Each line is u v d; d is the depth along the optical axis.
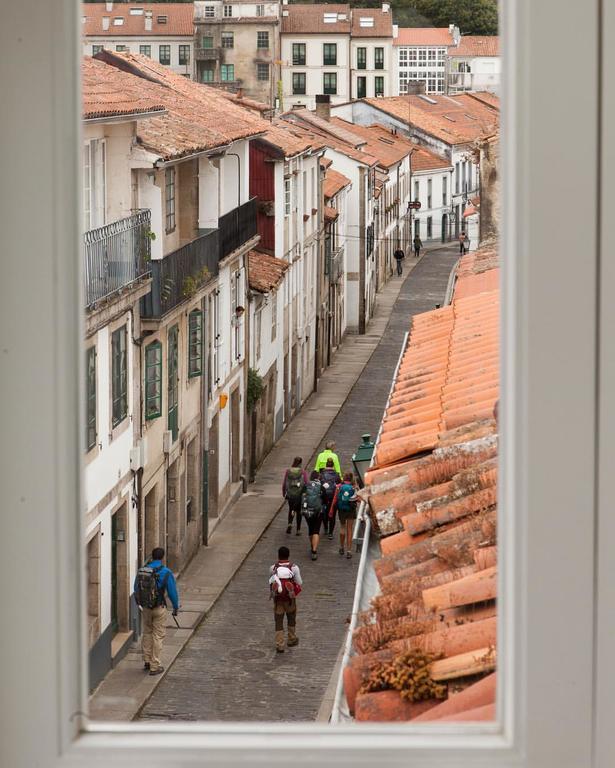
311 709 25.20
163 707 25.05
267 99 91.50
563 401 2.32
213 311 38.47
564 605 2.33
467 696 6.81
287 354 54.53
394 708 7.18
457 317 22.58
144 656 25.75
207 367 37.53
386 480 12.60
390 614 8.95
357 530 12.88
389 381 63.88
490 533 9.89
